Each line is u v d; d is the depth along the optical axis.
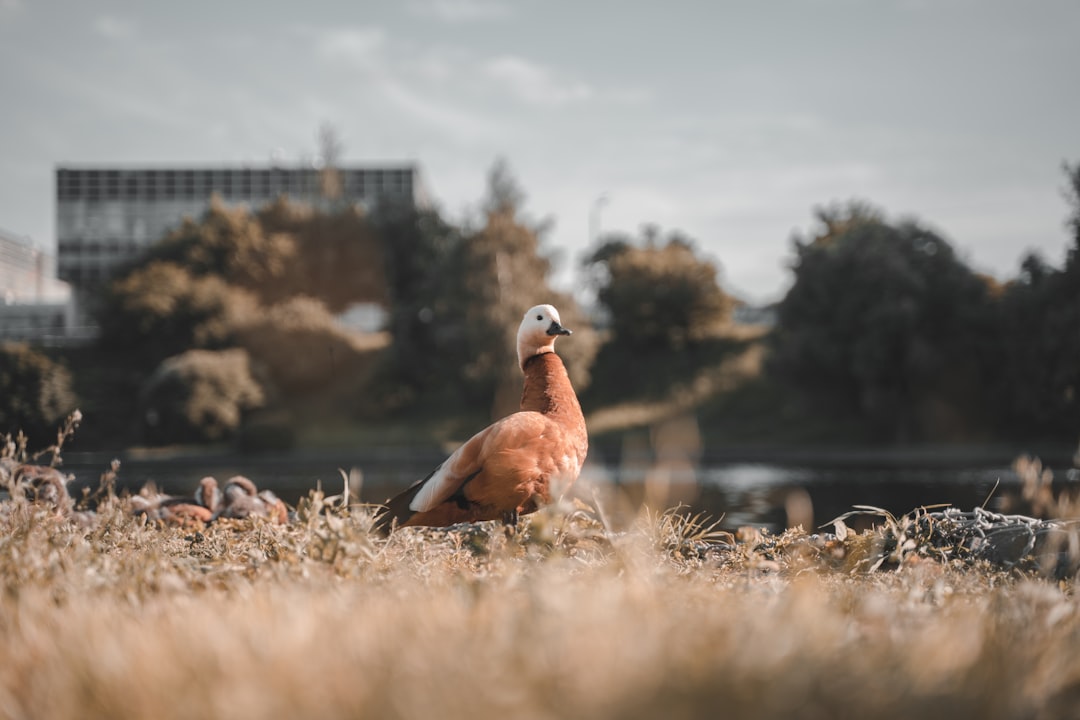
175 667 2.19
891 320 39.31
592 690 1.91
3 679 2.29
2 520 4.66
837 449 39.00
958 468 31.02
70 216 99.00
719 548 5.69
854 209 53.00
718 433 44.06
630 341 52.19
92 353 50.50
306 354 51.12
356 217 65.88
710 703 1.89
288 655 2.19
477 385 47.00
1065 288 33.97
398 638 2.34
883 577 4.62
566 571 3.61
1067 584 4.22
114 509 5.71
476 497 5.50
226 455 40.72
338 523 3.97
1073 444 36.66
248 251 61.56
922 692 2.00
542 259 49.84
